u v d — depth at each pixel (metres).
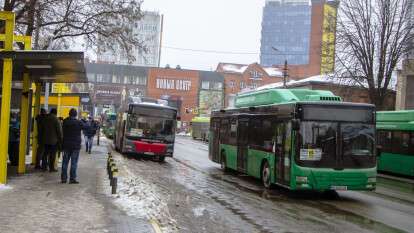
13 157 18.92
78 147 14.70
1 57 13.11
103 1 27.95
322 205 14.67
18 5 24.27
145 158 30.52
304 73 90.00
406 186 23.52
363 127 15.80
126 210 10.66
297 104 15.63
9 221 8.94
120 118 34.75
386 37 40.22
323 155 15.43
